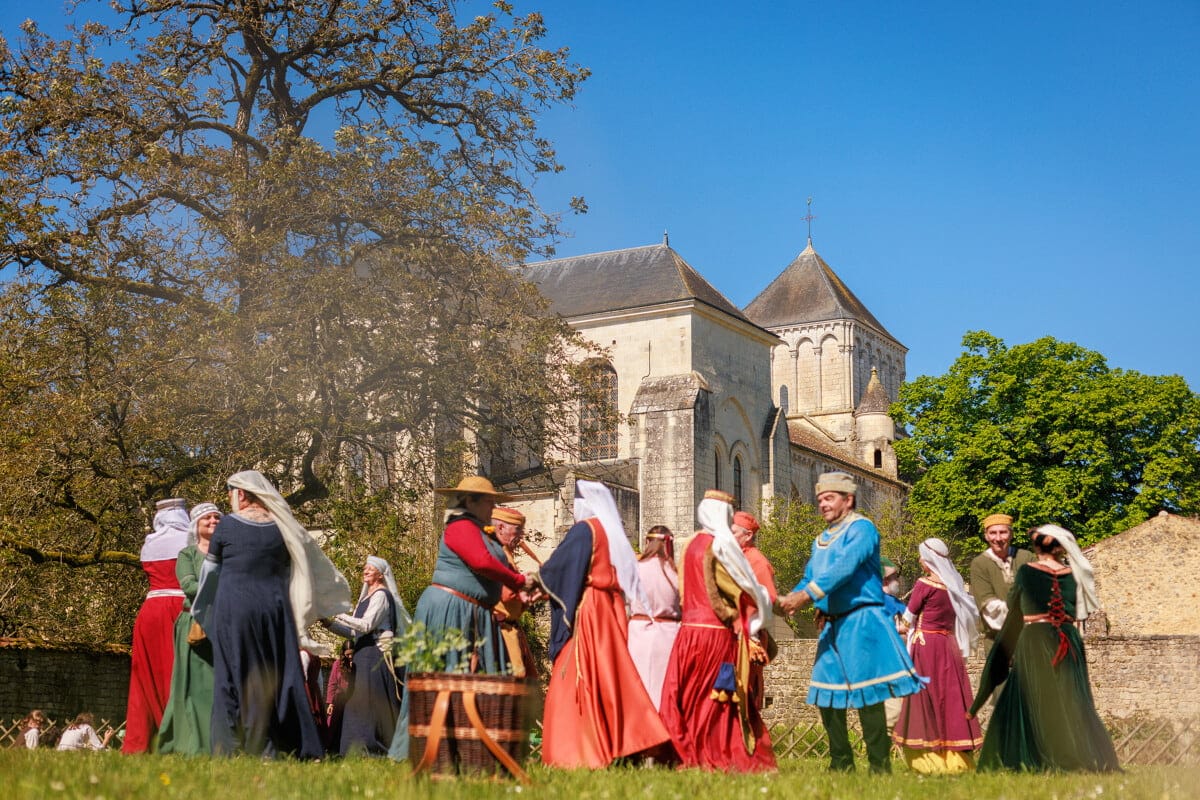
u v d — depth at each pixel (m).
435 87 35.06
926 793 7.31
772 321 106.88
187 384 26.39
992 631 11.88
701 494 56.25
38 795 6.02
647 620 11.12
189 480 27.25
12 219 26.17
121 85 30.28
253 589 9.06
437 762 7.10
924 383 68.44
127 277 27.80
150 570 10.54
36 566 26.20
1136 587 46.25
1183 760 19.66
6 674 18.94
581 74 34.41
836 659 9.58
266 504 9.29
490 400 31.80
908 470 68.88
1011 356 65.31
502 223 32.03
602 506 10.08
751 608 9.80
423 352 30.09
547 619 36.53
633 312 59.84
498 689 7.17
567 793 6.70
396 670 12.35
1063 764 9.62
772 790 7.21
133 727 10.22
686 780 7.62
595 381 35.06
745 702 9.68
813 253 109.94
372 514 28.81
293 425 26.94
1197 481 61.62
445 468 31.25
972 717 11.57
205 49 32.28
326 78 34.44
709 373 59.84
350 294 28.33
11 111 28.70
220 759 8.27
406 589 29.80
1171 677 30.89
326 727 12.55
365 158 30.34
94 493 26.08
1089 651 31.42
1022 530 62.12
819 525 58.19
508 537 10.74
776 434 63.34
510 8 34.62
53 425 24.47
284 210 29.20
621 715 9.42
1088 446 61.88
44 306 25.84
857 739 20.84
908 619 11.84
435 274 31.66
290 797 6.22
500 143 34.75
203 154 30.53
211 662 9.49
